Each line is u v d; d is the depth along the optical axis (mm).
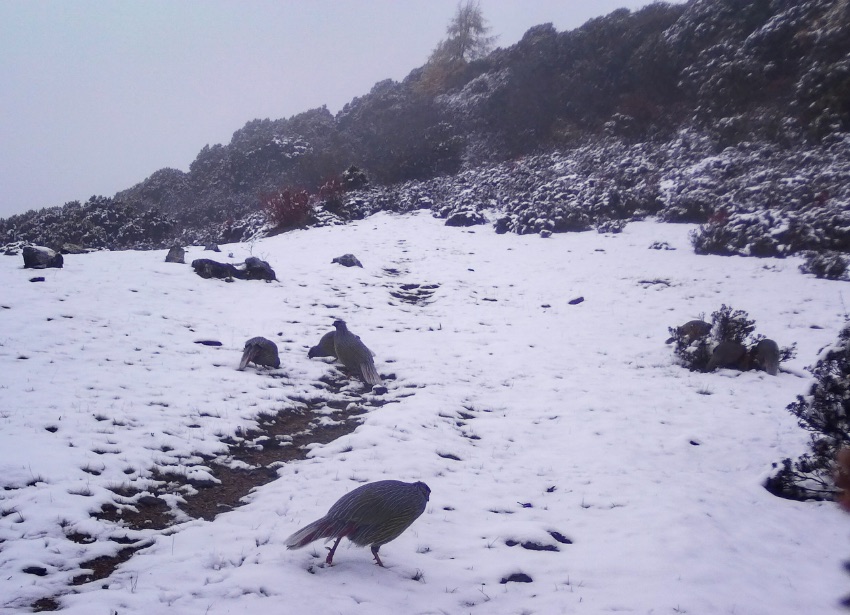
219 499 6180
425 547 5285
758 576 5055
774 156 24906
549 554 5320
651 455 7781
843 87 24719
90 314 11367
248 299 14266
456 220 27453
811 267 16078
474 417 9086
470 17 58062
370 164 43781
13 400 7398
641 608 4441
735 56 31625
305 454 7496
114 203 34938
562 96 40844
